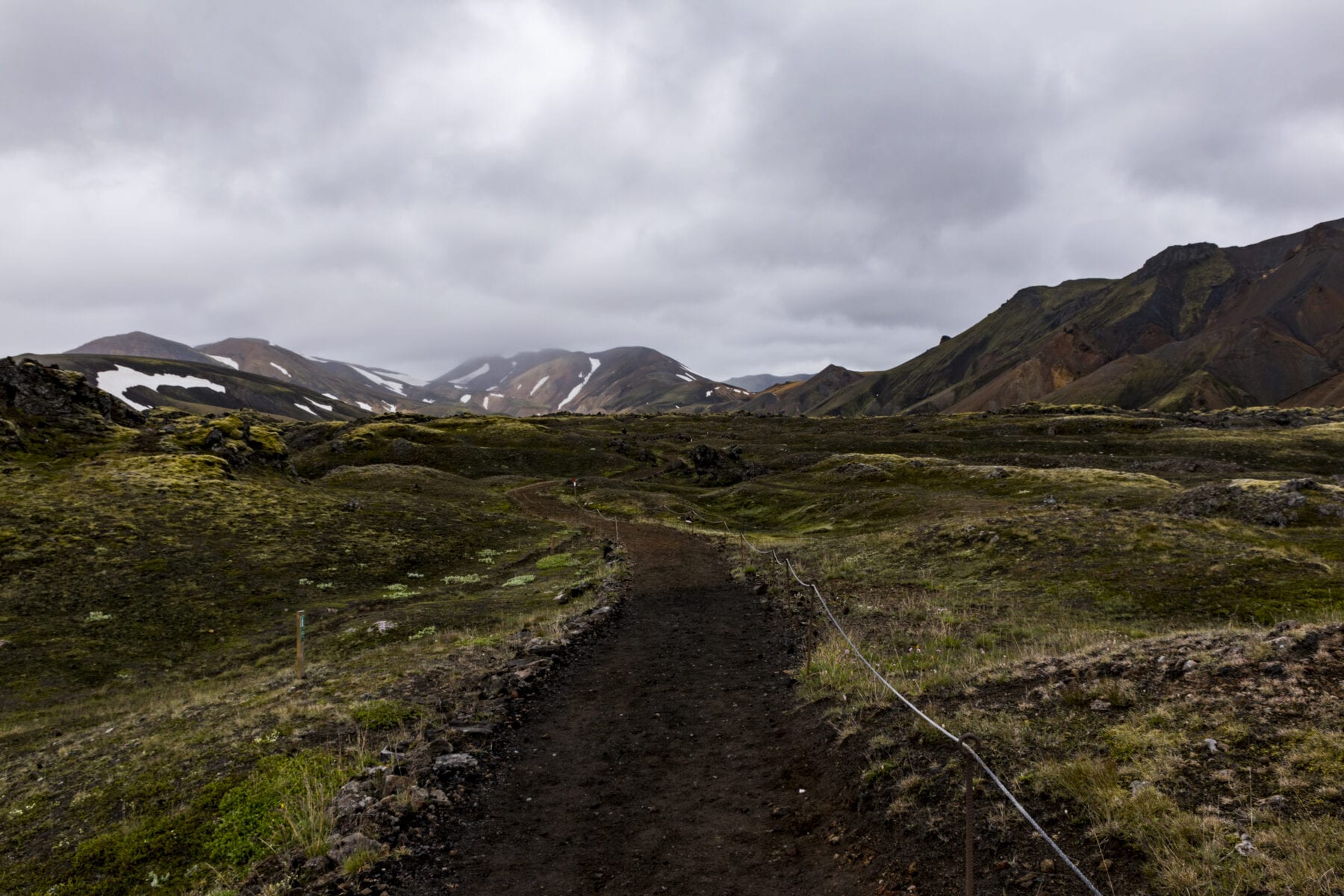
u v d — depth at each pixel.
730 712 14.10
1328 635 9.41
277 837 8.89
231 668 25.77
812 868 7.82
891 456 86.88
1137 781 7.30
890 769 9.20
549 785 10.92
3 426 52.28
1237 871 5.63
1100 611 19.02
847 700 12.71
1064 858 5.40
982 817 7.51
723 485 100.81
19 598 30.33
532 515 67.69
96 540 37.84
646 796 10.42
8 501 40.94
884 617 19.89
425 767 10.85
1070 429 141.62
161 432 61.81
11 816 10.70
